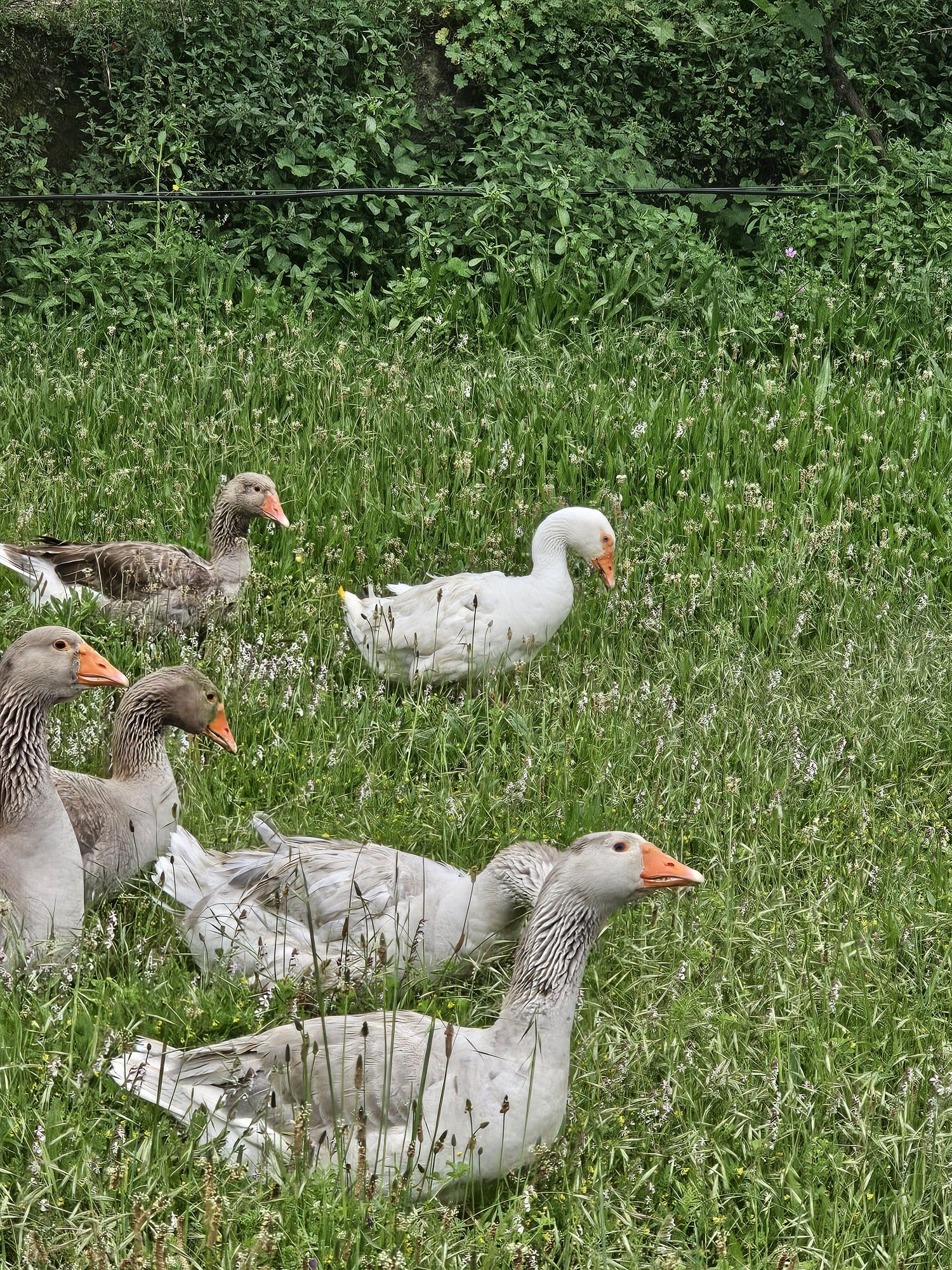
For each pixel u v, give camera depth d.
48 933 6.18
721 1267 4.97
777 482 11.63
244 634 9.40
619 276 14.34
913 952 6.84
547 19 16.66
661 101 17.00
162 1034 5.87
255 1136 5.13
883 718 8.83
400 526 10.73
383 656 8.92
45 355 13.02
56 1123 5.11
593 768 8.04
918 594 10.43
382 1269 4.62
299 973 6.19
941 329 14.27
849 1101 5.88
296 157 15.24
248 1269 4.46
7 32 14.67
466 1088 5.13
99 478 11.10
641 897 5.46
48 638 6.44
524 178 15.12
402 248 15.20
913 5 17.67
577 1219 5.09
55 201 14.68
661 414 12.02
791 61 16.95
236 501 9.73
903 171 15.83
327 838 6.81
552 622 9.14
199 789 7.60
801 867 7.55
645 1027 6.07
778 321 14.27
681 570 10.34
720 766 8.22
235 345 13.10
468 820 7.46
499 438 11.63
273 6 15.50
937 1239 5.30
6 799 6.12
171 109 15.05
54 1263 4.70
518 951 5.43
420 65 16.53
